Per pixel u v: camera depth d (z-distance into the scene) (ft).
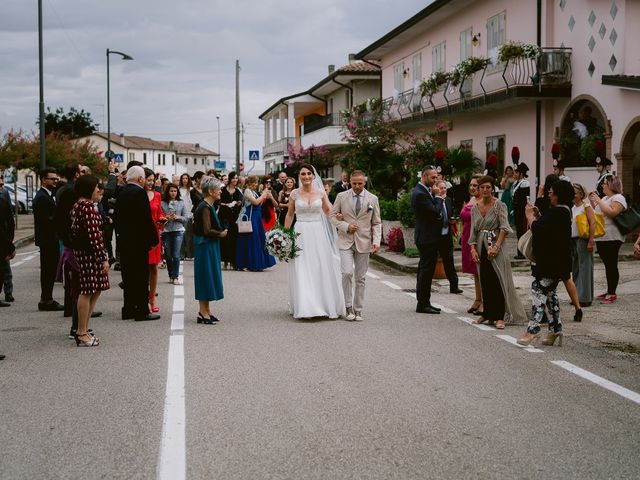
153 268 35.60
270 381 22.81
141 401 20.71
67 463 15.98
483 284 32.83
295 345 28.32
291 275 34.63
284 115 192.03
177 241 46.50
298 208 34.27
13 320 34.50
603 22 65.05
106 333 30.86
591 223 36.70
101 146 341.41
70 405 20.36
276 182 80.89
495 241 32.30
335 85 152.46
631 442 17.35
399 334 30.60
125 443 17.22
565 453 16.58
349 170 83.82
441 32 100.37
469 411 19.75
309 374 23.70
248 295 42.01
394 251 63.93
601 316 34.81
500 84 78.64
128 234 33.68
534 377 23.47
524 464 15.89
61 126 337.11
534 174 75.77
